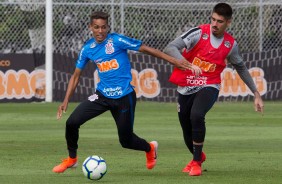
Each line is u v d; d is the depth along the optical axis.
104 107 26.09
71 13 61.09
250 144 36.12
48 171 27.17
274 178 25.50
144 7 61.22
